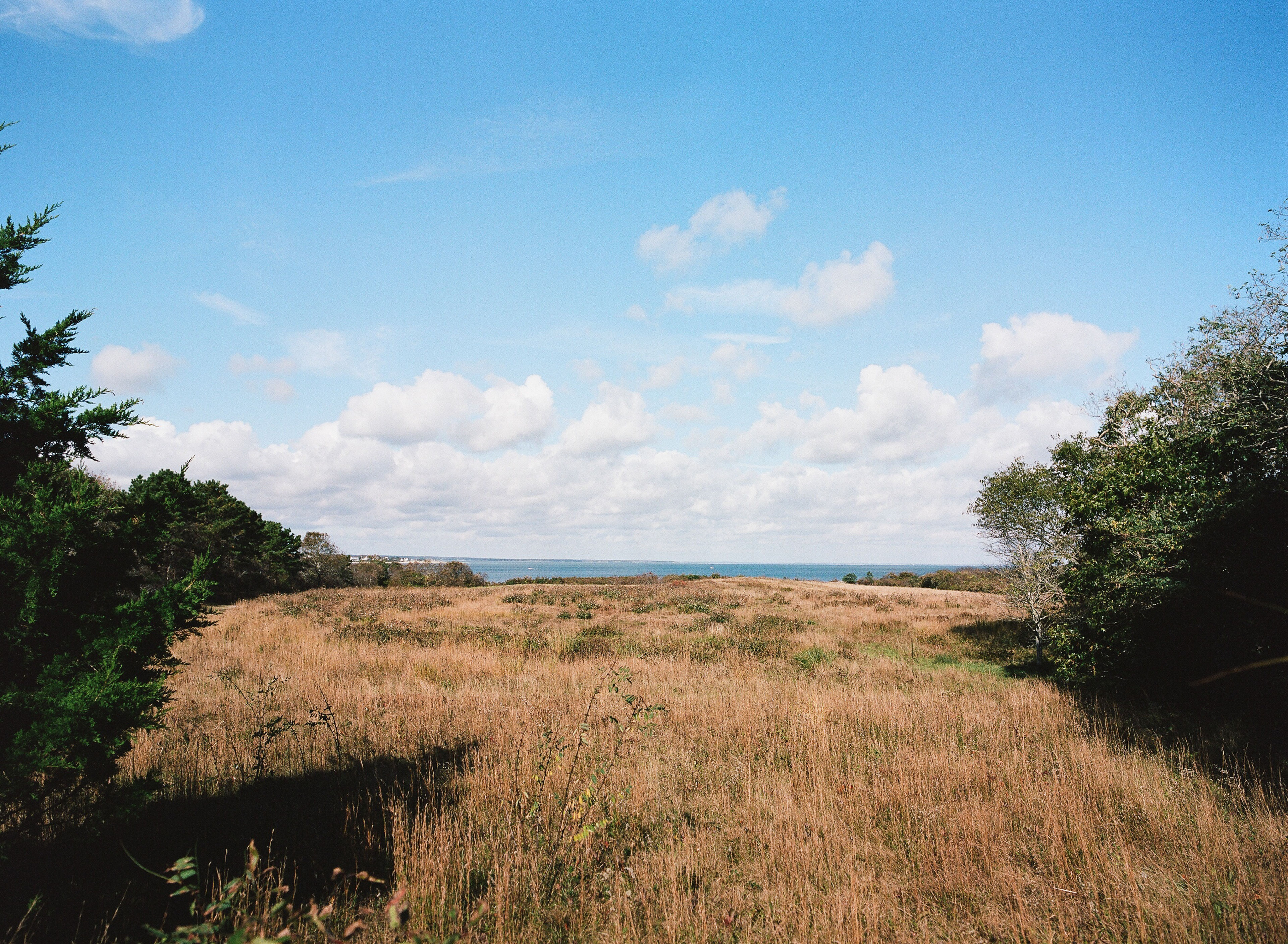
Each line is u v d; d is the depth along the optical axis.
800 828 4.88
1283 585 7.89
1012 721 8.16
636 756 6.66
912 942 3.57
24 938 3.17
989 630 19.38
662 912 3.80
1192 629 9.01
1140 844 4.79
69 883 3.70
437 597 31.56
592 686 10.47
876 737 7.71
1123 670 10.20
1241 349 8.33
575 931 3.64
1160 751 6.67
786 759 6.81
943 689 10.63
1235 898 3.88
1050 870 4.36
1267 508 7.90
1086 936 3.62
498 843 4.36
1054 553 14.16
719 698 9.47
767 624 21.61
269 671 11.05
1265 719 7.92
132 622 3.63
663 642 16.83
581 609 26.50
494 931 3.48
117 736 3.51
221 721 7.46
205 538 28.77
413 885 3.80
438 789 5.51
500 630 18.45
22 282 3.76
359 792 5.30
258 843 4.46
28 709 3.17
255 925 2.53
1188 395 9.62
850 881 4.09
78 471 3.65
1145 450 10.57
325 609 23.78
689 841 4.52
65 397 3.74
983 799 5.52
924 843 4.64
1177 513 9.33
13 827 3.36
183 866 2.44
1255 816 5.12
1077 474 13.67
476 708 8.51
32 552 3.37
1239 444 8.55
